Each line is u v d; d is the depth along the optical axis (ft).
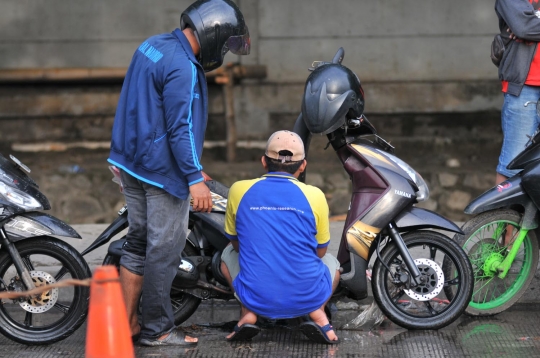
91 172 73.92
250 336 31.63
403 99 80.69
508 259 34.63
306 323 30.83
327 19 79.82
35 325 35.42
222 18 30.07
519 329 33.76
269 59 80.23
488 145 79.66
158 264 30.83
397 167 33.30
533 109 38.34
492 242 35.42
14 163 32.35
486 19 80.02
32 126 80.18
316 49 80.07
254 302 30.55
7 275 36.60
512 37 38.29
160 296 31.24
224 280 32.81
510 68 38.47
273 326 31.83
